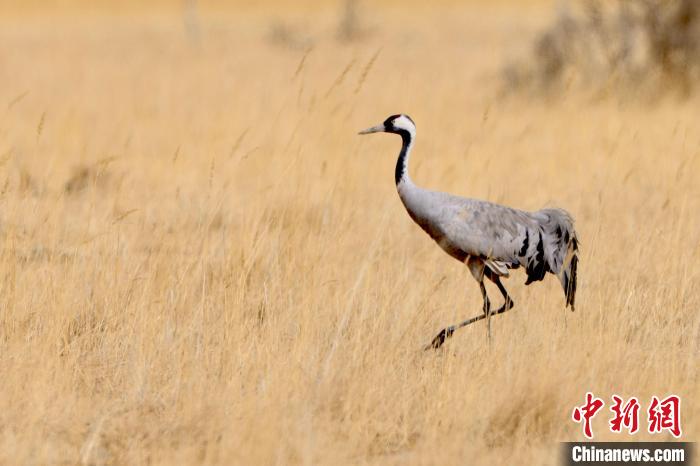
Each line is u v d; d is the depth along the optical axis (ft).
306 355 82.07
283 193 133.08
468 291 102.42
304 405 74.43
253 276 99.50
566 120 195.93
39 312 89.71
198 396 76.13
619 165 154.20
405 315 90.53
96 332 88.63
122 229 121.08
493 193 140.46
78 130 195.21
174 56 390.42
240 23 561.43
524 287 102.99
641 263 104.42
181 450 69.36
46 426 72.95
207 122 204.54
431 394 77.51
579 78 232.53
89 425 74.28
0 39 470.80
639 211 131.34
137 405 77.25
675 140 174.70
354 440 70.54
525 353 81.00
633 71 229.86
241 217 125.59
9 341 85.56
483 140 182.39
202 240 106.52
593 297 93.20
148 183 154.92
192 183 153.89
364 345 83.10
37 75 319.06
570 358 79.61
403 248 114.83
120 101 249.55
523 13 595.47
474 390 75.61
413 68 320.91
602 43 237.45
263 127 197.16
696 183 142.82
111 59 378.53
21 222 117.19
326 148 164.45
